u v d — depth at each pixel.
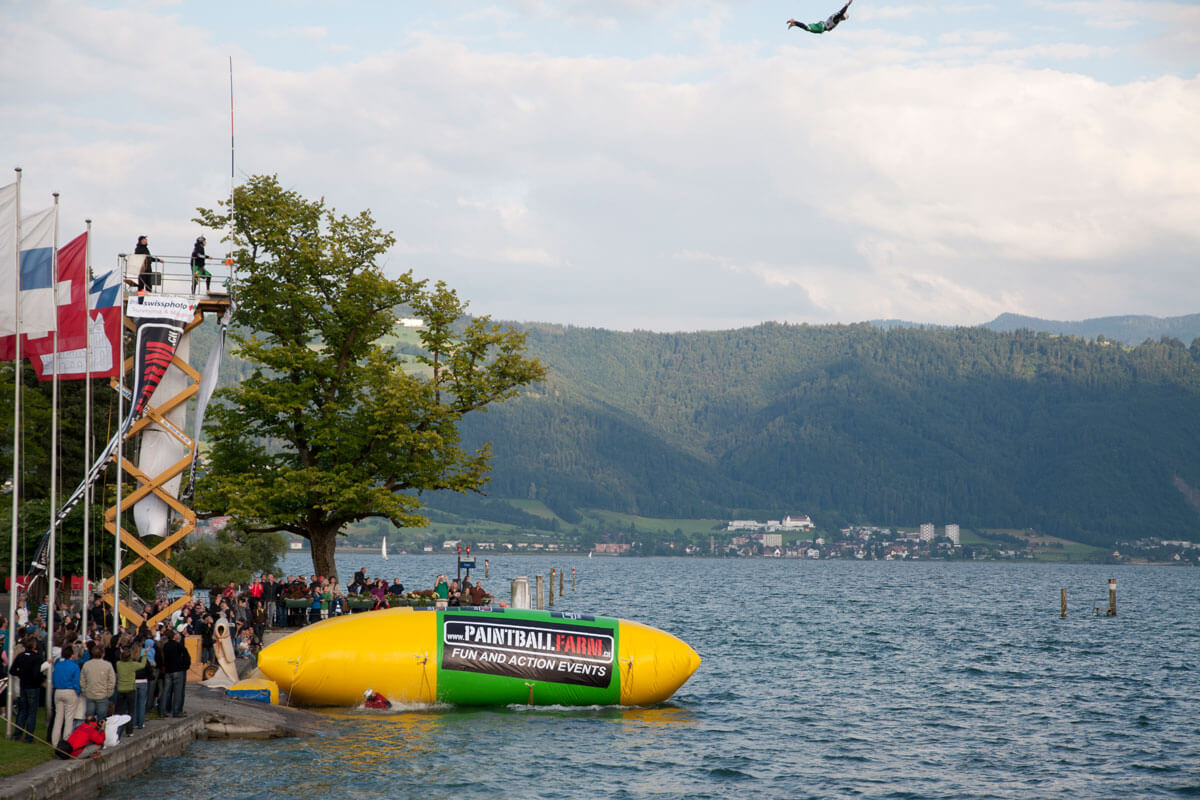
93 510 55.06
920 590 155.38
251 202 49.88
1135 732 35.44
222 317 43.22
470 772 26.77
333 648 32.62
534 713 33.72
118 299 32.94
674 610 96.38
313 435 50.28
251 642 40.03
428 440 50.09
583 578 198.88
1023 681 47.72
